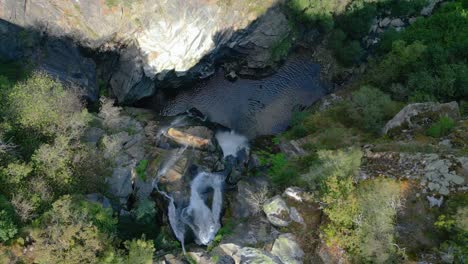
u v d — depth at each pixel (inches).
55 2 1349.7
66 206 840.3
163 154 1359.5
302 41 1870.1
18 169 891.4
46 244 776.9
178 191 1251.2
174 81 1753.2
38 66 1374.3
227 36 1690.5
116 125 1469.0
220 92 1798.7
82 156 1077.1
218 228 1160.2
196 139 1419.8
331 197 901.8
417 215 888.9
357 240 857.5
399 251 826.2
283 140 1507.1
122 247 1007.6
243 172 1391.5
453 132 1065.5
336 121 1485.0
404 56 1439.5
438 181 902.4
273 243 956.0
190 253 1013.8
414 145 1027.9
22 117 1018.1
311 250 926.4
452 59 1406.3
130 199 1240.8
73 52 1467.8
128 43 1539.1
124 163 1306.6
